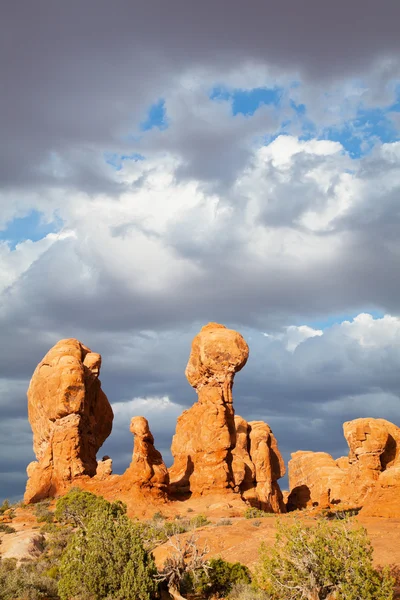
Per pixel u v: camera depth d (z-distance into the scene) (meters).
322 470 77.25
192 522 48.38
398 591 28.55
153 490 57.69
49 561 39.47
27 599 31.00
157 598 31.09
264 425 75.62
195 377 68.69
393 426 59.81
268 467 66.56
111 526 32.78
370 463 57.84
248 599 27.59
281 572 26.19
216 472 61.66
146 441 59.50
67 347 71.00
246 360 68.31
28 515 55.53
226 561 35.44
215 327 72.25
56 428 64.62
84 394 66.25
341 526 26.80
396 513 46.19
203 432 63.59
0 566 37.75
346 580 25.12
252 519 47.53
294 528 26.84
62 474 62.47
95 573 30.77
